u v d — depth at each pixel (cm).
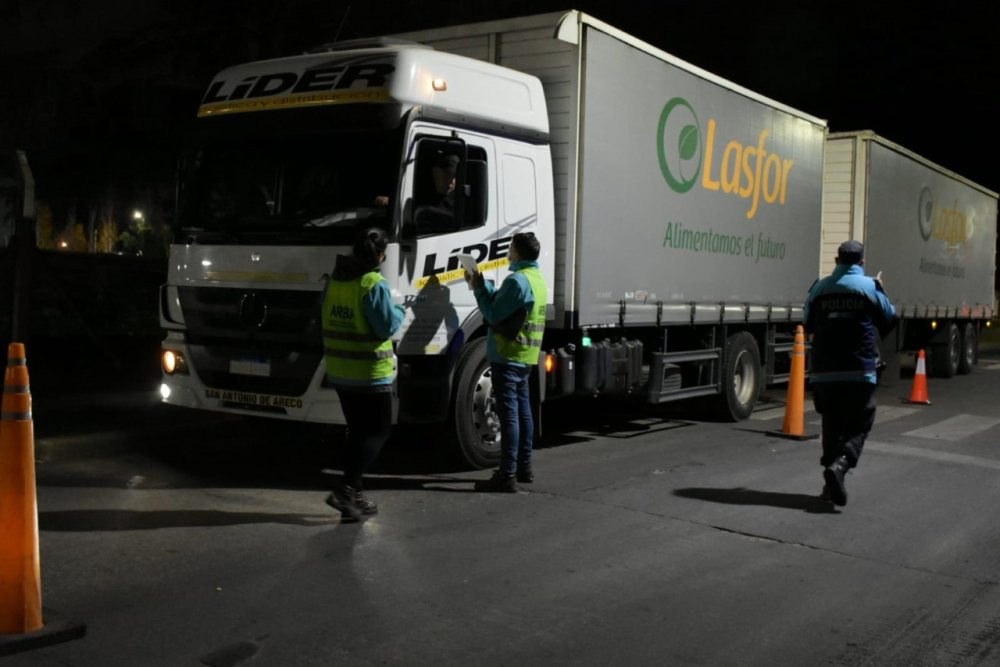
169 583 500
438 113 738
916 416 1280
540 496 727
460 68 773
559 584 522
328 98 738
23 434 410
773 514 695
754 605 500
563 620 468
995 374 2103
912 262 1789
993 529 673
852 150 1590
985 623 485
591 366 915
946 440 1068
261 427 913
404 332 717
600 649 434
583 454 917
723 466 869
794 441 1023
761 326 1273
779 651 439
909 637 462
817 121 1380
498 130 803
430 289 738
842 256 738
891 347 1730
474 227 780
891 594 527
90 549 555
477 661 415
